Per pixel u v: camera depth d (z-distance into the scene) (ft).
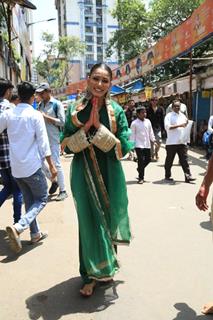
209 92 49.52
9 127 15.02
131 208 21.50
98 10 364.38
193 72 51.96
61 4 370.12
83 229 11.54
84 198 11.66
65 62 220.84
